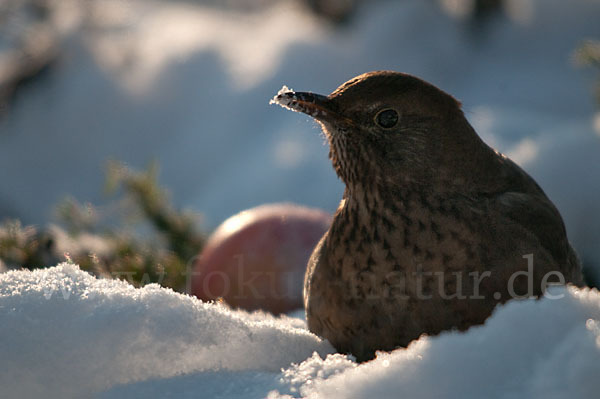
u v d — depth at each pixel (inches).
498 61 704.4
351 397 139.6
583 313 143.1
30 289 171.5
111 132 690.8
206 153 645.3
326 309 225.6
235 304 297.7
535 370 134.0
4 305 166.6
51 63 733.3
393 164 219.1
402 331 215.6
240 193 580.7
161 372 168.9
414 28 719.7
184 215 396.8
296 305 296.7
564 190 430.6
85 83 714.8
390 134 220.4
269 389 155.8
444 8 738.2
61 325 165.6
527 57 708.0
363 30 731.4
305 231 303.1
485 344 139.2
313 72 696.4
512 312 142.8
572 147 441.4
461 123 227.6
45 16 772.6
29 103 715.4
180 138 673.0
